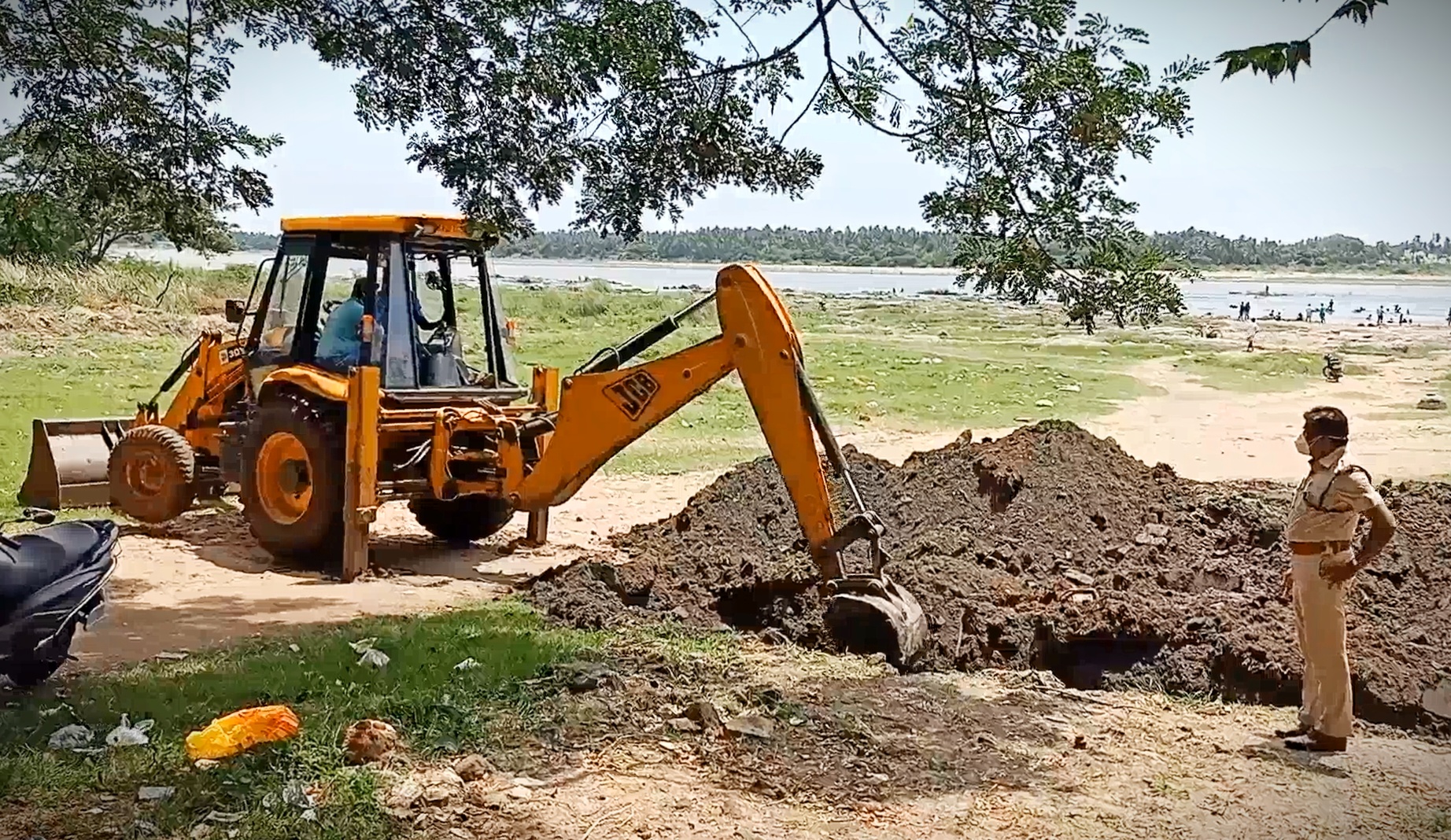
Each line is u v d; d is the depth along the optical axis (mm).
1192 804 6000
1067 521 10203
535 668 7535
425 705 6648
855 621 8281
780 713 6906
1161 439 21375
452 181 9453
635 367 9953
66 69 9562
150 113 9727
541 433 10906
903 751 6504
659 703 7004
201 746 5961
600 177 9664
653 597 9461
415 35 9336
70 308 29734
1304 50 4965
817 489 8680
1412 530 9781
